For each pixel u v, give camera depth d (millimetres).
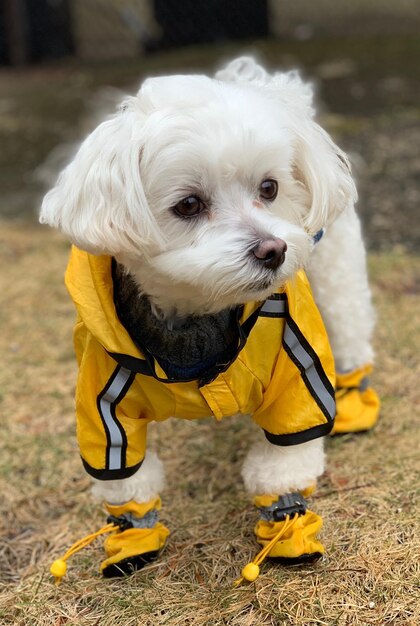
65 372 3336
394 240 4484
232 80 2254
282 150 1837
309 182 1993
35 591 2094
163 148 1740
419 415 2754
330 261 2488
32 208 5672
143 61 10406
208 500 2439
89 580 2119
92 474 1990
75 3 11188
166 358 1890
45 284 4262
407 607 1859
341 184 2090
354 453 2570
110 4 11078
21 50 11367
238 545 2188
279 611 1891
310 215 2014
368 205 5066
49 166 6434
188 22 10969
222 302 1792
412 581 1935
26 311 3949
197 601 1975
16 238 5047
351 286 2562
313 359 1955
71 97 8820
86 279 1886
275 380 1957
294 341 1934
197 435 2791
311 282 2506
